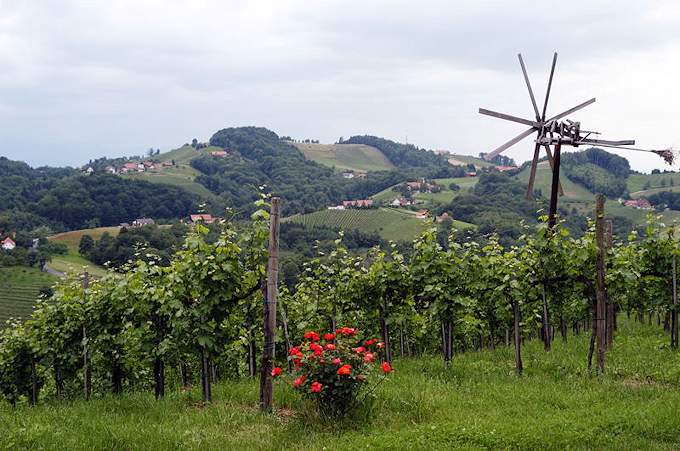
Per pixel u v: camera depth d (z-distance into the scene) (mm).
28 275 82312
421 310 15734
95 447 8641
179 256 12414
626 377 12523
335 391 9547
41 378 19297
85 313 15055
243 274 11672
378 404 10320
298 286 18656
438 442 8555
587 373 12688
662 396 10594
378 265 15742
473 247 14758
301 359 9711
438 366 14281
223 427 9672
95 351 15164
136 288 12977
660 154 17219
